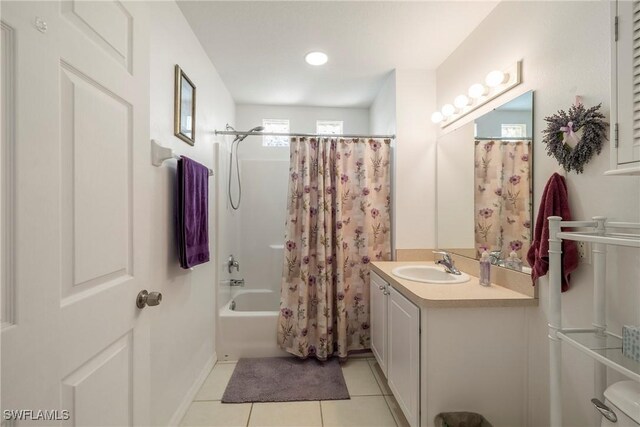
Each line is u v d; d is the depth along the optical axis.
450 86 2.14
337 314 2.32
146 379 0.98
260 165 3.17
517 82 1.47
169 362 1.47
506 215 1.58
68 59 0.65
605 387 1.02
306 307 2.29
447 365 1.34
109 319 0.79
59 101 0.63
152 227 1.29
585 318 1.11
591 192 1.09
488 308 1.35
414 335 1.39
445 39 1.96
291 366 2.19
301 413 1.68
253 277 3.13
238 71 2.39
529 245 1.41
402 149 2.34
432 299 1.32
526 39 1.43
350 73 2.45
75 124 0.68
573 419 1.17
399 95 2.34
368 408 1.72
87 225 0.71
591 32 1.10
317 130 3.30
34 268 0.57
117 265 0.83
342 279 2.29
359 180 2.43
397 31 1.86
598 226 1.00
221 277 2.39
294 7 1.64
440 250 2.27
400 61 2.24
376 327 2.10
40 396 0.58
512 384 1.36
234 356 2.30
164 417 1.41
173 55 1.53
